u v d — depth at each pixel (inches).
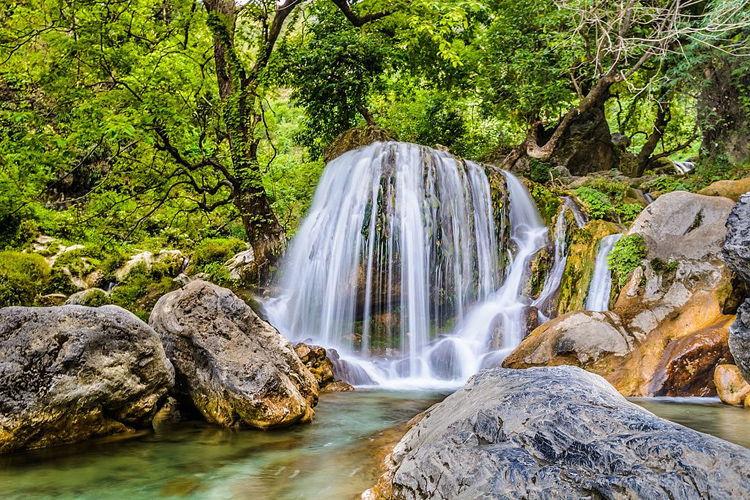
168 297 212.2
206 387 194.2
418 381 297.7
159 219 501.7
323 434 178.4
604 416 88.0
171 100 309.7
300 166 571.8
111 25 296.8
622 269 286.5
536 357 258.1
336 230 381.1
